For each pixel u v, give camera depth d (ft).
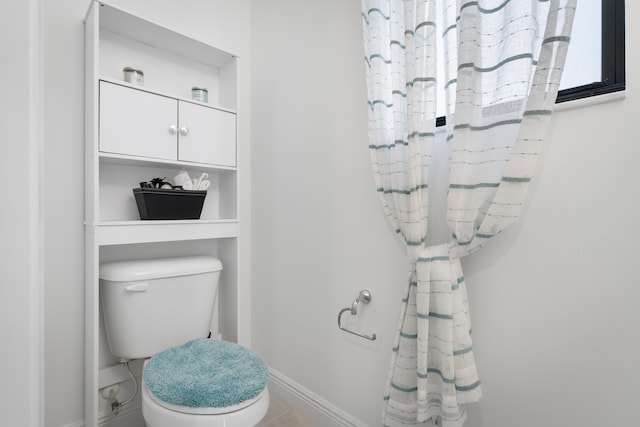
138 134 4.09
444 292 2.90
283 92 5.22
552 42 2.40
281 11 5.27
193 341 4.01
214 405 2.89
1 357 1.36
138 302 4.05
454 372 2.87
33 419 1.43
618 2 2.46
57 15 3.98
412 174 3.09
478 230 2.81
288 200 5.13
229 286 5.28
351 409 4.24
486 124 2.82
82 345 4.17
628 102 2.31
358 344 4.14
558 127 2.62
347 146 4.26
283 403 5.18
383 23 3.48
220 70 5.50
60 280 4.01
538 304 2.74
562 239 2.61
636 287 2.30
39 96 1.46
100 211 4.38
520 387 2.84
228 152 5.01
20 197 1.38
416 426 3.42
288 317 5.13
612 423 2.40
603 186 2.42
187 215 4.58
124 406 4.45
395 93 3.30
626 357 2.34
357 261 4.14
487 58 2.80
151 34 4.50
